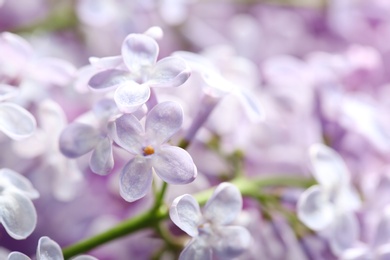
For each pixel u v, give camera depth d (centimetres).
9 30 28
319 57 25
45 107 21
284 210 21
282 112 24
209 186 22
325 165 21
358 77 25
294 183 22
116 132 17
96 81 18
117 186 23
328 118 24
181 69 18
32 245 24
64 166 21
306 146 23
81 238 24
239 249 18
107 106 19
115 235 19
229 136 22
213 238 18
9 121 18
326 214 20
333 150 23
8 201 18
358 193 23
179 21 28
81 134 18
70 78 21
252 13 30
